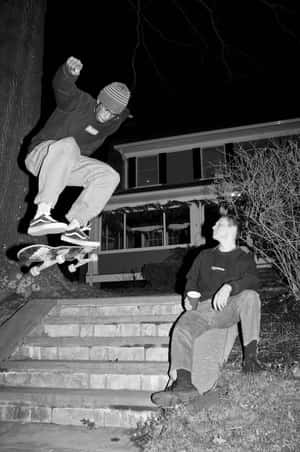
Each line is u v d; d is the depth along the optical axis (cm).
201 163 1722
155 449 310
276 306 630
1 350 480
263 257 771
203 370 414
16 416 414
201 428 321
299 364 410
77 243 335
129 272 1623
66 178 338
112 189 358
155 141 1777
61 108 343
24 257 343
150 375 424
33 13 834
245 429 312
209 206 1559
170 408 362
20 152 768
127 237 1770
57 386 446
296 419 319
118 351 474
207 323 429
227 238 467
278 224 688
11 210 737
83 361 470
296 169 705
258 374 386
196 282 465
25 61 804
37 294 685
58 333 531
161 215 1727
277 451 286
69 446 349
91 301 564
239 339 494
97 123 352
